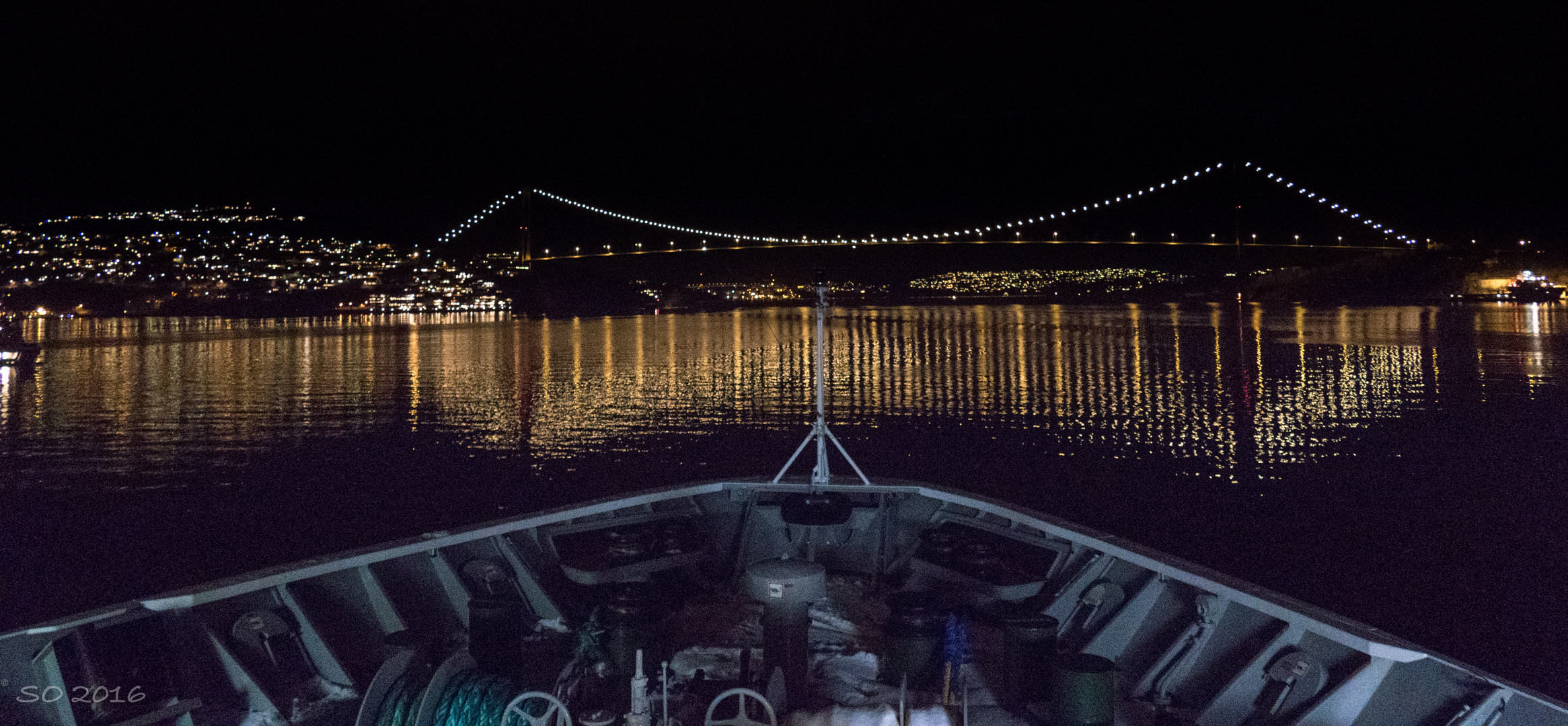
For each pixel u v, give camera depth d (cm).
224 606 365
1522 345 4019
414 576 414
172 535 1153
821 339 559
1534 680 632
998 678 373
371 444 1905
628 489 1427
